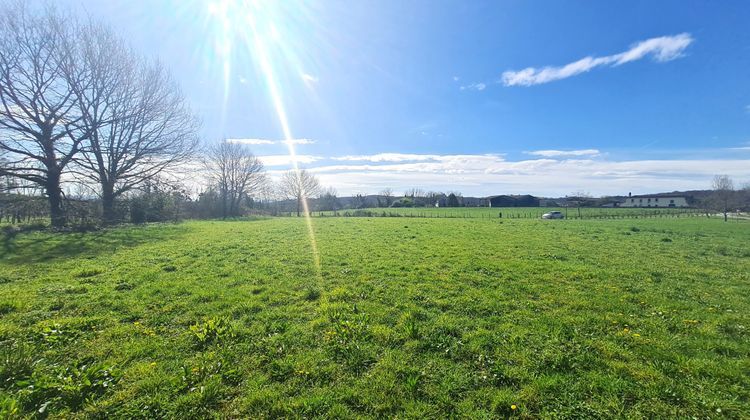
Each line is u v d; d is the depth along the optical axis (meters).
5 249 14.30
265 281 9.70
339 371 4.77
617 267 11.87
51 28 24.17
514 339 5.77
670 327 6.42
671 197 115.12
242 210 66.81
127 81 28.86
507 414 3.96
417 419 3.86
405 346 5.55
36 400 3.87
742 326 6.40
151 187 33.12
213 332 5.84
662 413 3.93
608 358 5.16
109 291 8.41
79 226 23.31
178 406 3.92
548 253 14.66
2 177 24.56
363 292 8.67
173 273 10.48
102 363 4.76
